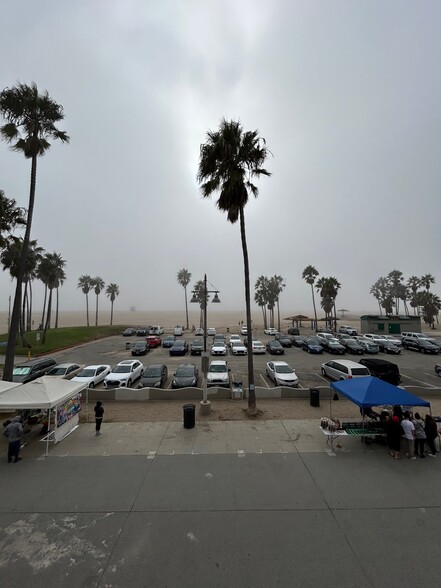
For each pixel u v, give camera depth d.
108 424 12.71
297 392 16.50
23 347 38.25
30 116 16.48
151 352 36.72
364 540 6.02
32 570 5.36
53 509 7.09
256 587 4.97
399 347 36.53
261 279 87.50
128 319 185.62
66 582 5.11
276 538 6.09
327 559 5.54
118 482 8.25
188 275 92.00
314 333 63.44
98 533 6.29
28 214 16.58
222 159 14.25
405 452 10.05
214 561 5.52
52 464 9.33
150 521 6.65
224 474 8.62
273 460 9.46
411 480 8.27
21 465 9.28
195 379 18.84
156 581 5.10
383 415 10.94
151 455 9.87
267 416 13.66
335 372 20.50
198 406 15.24
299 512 6.92
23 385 11.13
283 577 5.16
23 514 6.93
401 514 6.84
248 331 14.17
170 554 5.70
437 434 9.87
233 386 16.80
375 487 7.93
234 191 14.36
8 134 16.48
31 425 12.26
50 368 23.28
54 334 50.75
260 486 8.01
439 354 33.44
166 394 16.33
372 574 5.21
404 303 97.50
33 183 16.75
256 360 29.91
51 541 6.07
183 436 11.40
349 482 8.17
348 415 13.79
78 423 12.83
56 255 48.16
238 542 5.99
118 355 34.25
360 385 11.20
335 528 6.37
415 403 10.20
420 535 6.16
